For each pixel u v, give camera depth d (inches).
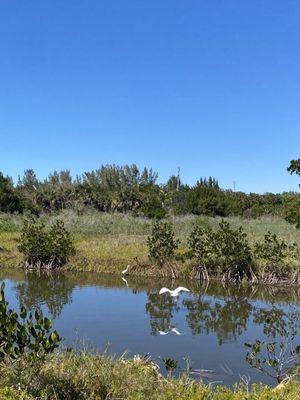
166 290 549.6
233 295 764.6
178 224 1418.6
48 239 979.9
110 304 673.6
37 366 260.4
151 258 938.7
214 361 429.4
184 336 516.1
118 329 535.5
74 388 261.7
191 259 918.4
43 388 249.0
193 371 396.5
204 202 1898.4
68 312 614.2
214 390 336.5
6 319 230.7
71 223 1412.4
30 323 239.3
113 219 1523.1
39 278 879.7
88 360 329.4
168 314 622.5
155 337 506.6
